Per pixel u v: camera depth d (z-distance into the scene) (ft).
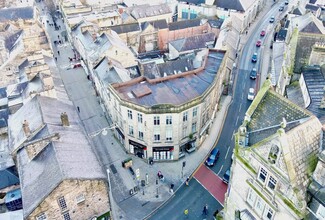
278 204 113.39
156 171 220.84
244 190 130.93
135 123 214.48
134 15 401.70
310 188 107.45
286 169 105.70
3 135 225.56
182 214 190.70
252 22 443.32
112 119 249.14
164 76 255.91
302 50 182.09
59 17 492.95
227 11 410.93
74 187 149.38
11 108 231.30
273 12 476.13
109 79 248.52
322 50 168.04
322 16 326.44
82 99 300.61
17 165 183.01
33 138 179.63
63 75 339.77
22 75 272.92
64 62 367.04
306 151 111.14
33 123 189.57
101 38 305.53
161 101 213.05
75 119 212.02
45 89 217.36
